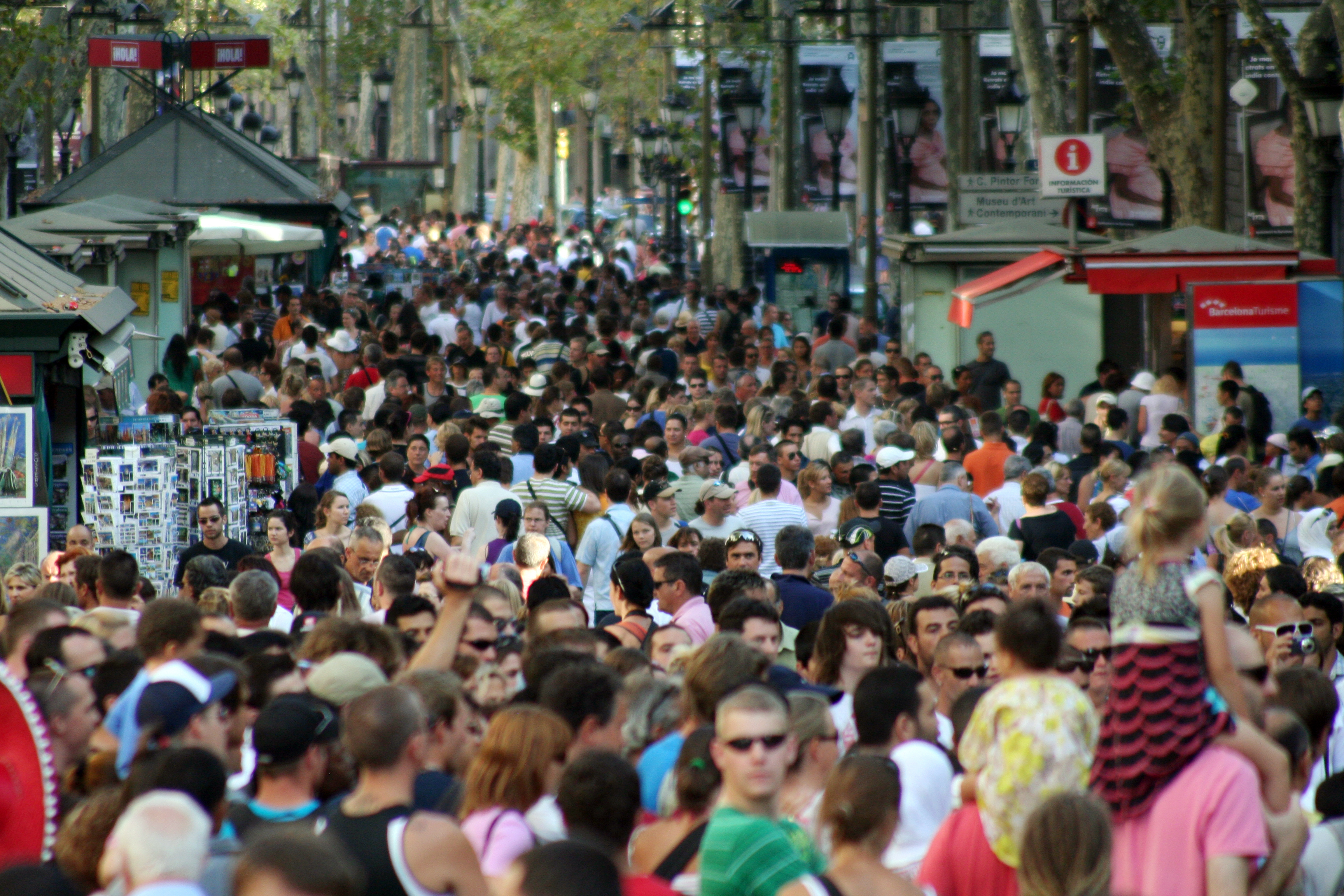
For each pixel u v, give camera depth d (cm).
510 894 1480
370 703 1906
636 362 9881
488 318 11388
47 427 5300
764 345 9106
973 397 7544
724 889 1781
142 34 14438
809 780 2194
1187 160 9750
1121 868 2114
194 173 13025
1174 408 7262
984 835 2088
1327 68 8350
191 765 1800
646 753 2259
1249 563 3722
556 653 2428
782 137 16788
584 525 4975
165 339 9569
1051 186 8025
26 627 2628
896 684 2270
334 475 5500
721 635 2336
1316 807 2322
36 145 14762
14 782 1931
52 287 5697
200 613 2500
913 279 10012
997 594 3291
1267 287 7350
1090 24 10412
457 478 5553
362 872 1788
